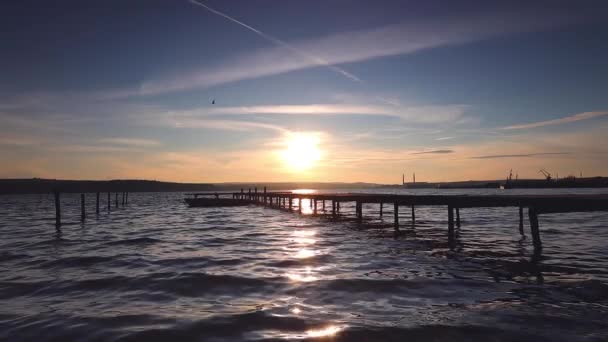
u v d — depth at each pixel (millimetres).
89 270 11203
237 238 18719
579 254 13070
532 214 14602
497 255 13055
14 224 29156
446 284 8977
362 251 14172
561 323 6242
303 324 6379
